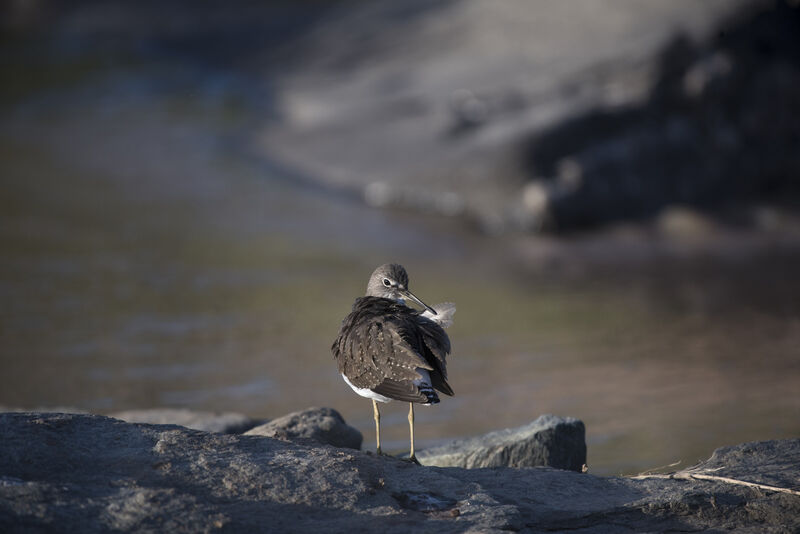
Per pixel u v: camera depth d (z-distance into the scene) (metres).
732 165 23.33
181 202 23.39
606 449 9.30
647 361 13.14
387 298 7.39
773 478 6.36
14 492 5.12
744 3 22.69
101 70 32.94
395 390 6.37
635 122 23.00
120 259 19.48
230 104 29.69
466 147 23.59
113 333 15.11
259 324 15.74
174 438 6.09
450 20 28.58
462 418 11.06
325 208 23.50
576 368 12.97
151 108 29.81
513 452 7.80
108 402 11.86
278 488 5.61
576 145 22.95
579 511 5.81
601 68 23.45
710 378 12.06
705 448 9.08
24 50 34.94
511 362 13.48
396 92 26.97
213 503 5.37
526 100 24.16
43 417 6.12
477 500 5.71
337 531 5.22
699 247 21.03
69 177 24.75
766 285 17.53
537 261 20.31
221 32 34.28
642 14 23.69
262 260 19.83
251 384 12.70
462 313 16.41
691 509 5.90
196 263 19.44
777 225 22.31
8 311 16.14
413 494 5.80
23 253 19.56
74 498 5.18
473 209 23.00
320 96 28.17
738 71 22.88
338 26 31.83
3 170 25.00
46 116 29.36
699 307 16.22
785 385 11.51
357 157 25.14
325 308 16.67
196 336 15.09
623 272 19.14
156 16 36.59
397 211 23.66
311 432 8.00
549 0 25.53
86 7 37.94
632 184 22.88
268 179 25.12
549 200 22.05
